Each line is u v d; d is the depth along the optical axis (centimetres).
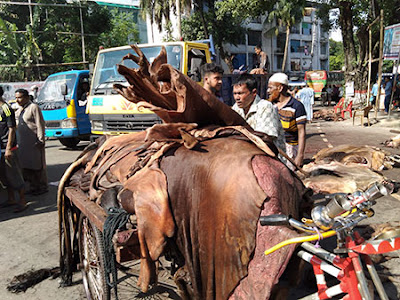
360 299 174
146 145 271
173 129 243
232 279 198
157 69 263
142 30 3603
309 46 5228
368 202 164
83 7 2478
